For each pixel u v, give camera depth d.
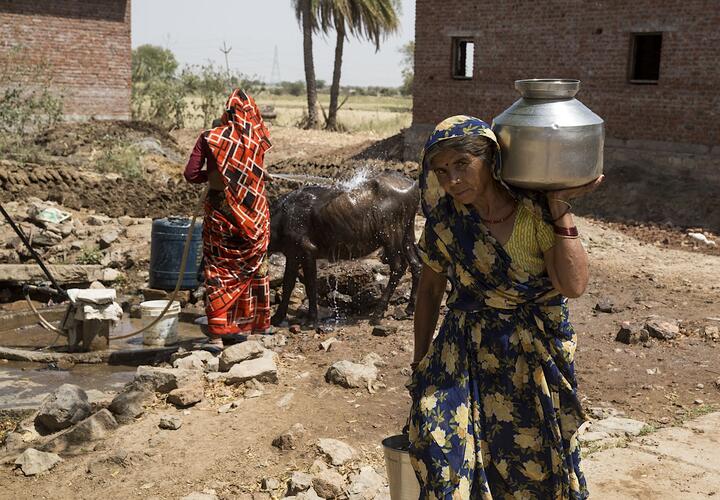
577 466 3.38
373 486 4.97
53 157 18.75
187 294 9.53
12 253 10.63
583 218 16.52
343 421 5.98
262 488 5.12
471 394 3.35
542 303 3.35
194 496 4.96
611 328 8.26
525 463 3.35
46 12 25.44
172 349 7.87
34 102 21.67
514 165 3.12
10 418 6.47
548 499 3.37
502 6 21.75
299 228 8.14
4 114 19.95
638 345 7.73
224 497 5.03
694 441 5.55
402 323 8.32
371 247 8.24
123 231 12.02
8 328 8.84
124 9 26.80
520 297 3.29
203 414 6.12
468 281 3.33
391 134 37.03
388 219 8.20
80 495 5.18
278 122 41.81
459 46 23.58
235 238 7.45
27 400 6.78
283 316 8.41
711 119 18.23
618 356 7.40
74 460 5.62
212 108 32.84
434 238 3.38
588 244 13.39
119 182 14.91
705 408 6.22
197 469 5.36
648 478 4.96
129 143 20.81
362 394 6.47
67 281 9.99
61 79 25.91
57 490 5.27
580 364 7.21
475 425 3.33
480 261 3.28
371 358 7.09
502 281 3.27
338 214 8.01
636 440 5.59
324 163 22.12
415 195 8.39
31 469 5.49
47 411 6.17
